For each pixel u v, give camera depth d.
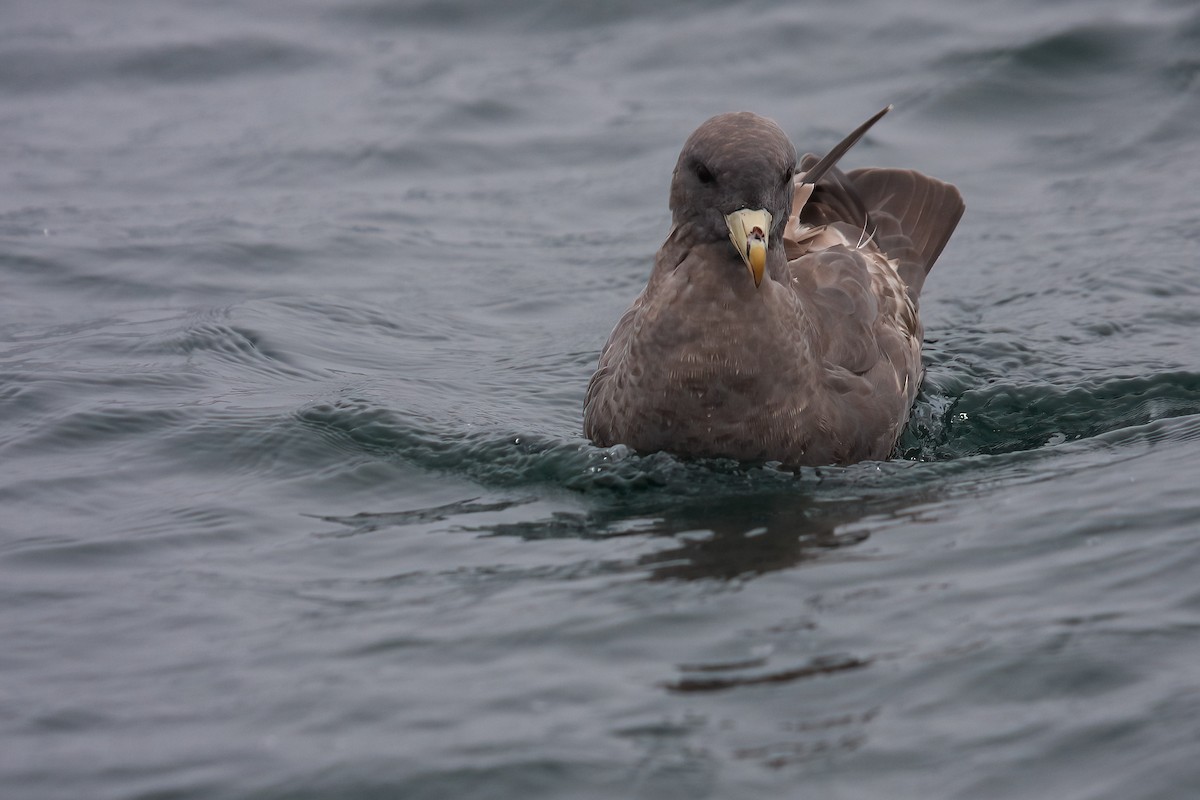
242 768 7.45
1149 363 13.98
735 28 25.66
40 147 23.25
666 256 12.09
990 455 12.03
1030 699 7.71
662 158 21.89
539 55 25.84
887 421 12.57
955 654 8.20
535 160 22.28
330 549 10.41
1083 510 10.09
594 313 17.00
